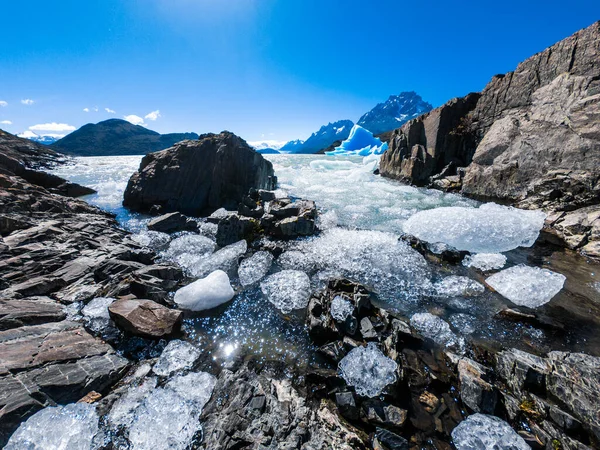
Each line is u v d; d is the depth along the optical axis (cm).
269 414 479
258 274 977
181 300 815
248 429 452
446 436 461
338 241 1231
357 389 535
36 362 535
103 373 551
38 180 2294
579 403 485
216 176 1886
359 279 952
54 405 476
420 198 2083
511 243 1198
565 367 546
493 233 1239
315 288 894
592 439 447
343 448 431
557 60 1928
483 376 548
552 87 1909
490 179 2003
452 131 2591
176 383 550
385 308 801
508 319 750
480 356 631
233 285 923
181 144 1962
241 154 2034
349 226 1483
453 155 2611
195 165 1881
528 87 2092
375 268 1017
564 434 454
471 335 695
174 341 667
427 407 508
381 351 621
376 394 525
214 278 873
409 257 1093
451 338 677
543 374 546
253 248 1187
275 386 547
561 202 1484
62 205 1568
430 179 2548
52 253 984
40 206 1438
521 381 544
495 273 968
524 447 435
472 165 2212
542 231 1302
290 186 2627
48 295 804
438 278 966
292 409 494
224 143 1988
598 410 466
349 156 7794
